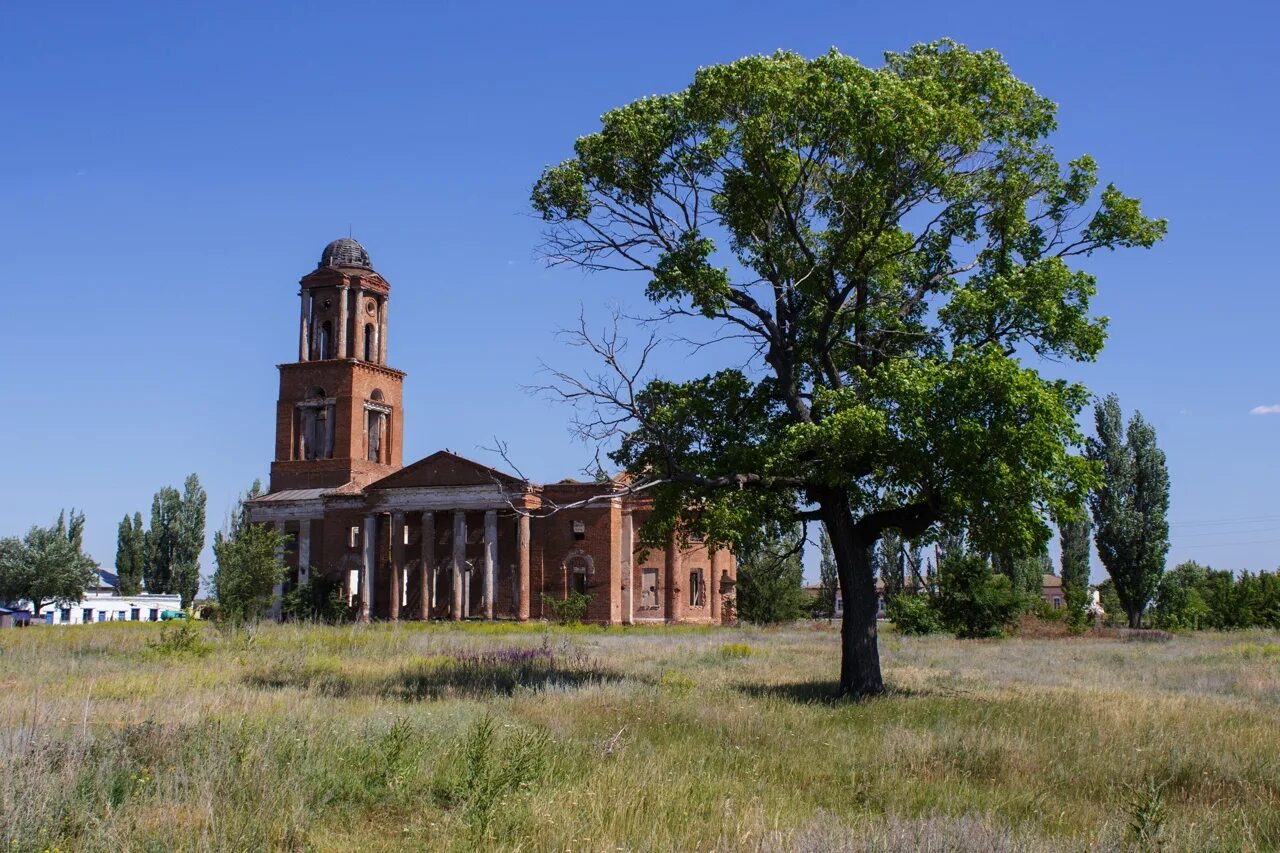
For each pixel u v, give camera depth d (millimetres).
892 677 30875
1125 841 10586
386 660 35031
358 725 15867
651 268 26562
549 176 26438
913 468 23703
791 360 27438
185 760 12500
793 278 27359
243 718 14719
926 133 24031
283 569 72625
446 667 31281
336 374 97688
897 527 27625
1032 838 10398
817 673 32125
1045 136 26938
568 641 45375
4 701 19406
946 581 61500
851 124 23828
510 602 87250
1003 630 61344
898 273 28625
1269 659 41062
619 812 11125
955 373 23203
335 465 96312
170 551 115000
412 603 90125
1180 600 78250
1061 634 62906
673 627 75000
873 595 26844
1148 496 73062
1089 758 15297
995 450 22891
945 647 49438
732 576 91312
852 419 23312
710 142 25328
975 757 15328
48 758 11797
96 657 34219
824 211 26844
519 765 12086
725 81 24188
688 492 26812
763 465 25734
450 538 90812
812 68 24641
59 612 101938
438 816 11477
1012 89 26125
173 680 25719
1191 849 10445
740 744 16547
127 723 15688
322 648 39281
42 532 96438
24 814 9773
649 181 26109
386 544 92000
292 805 11211
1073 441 24094
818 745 16688
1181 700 22891
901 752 15672
